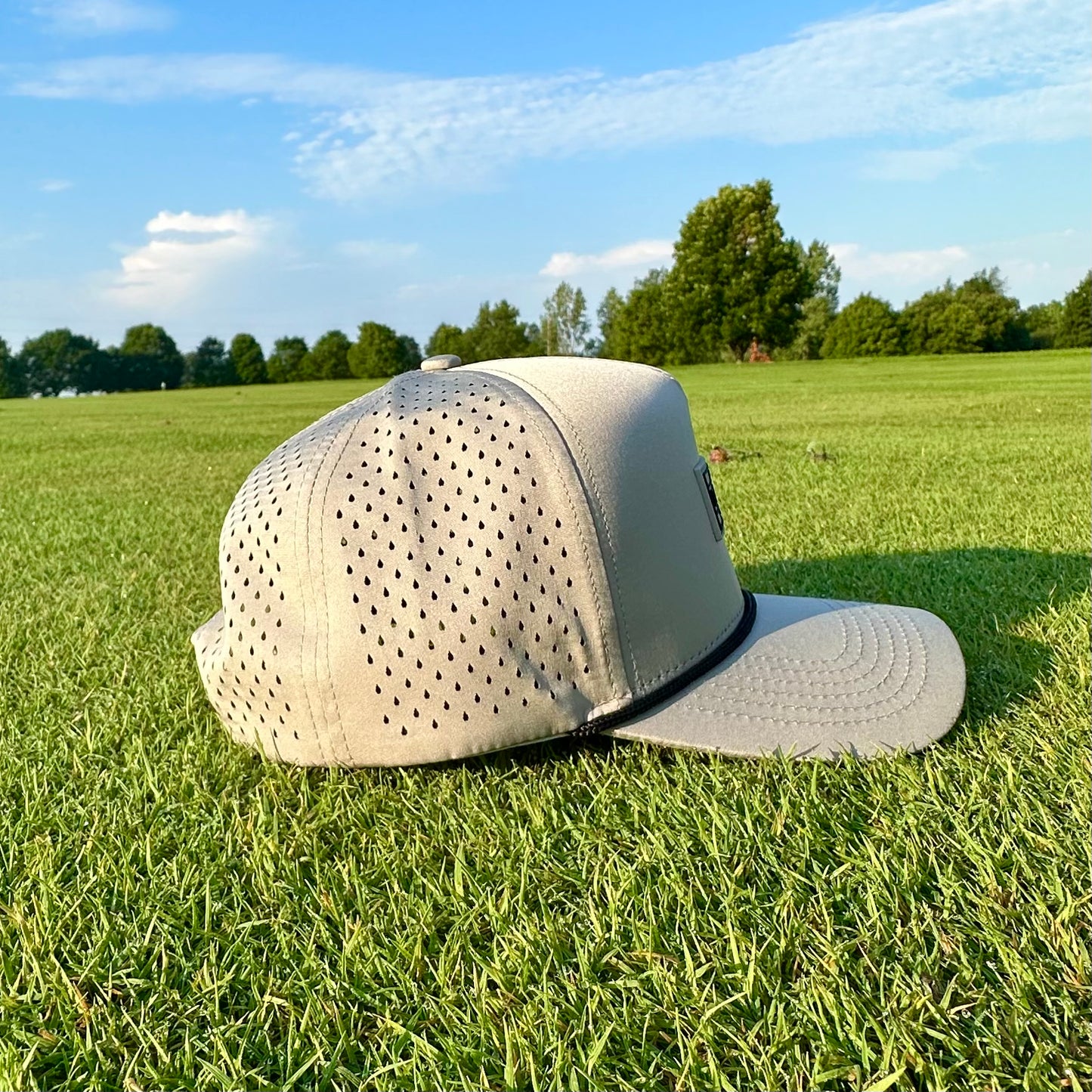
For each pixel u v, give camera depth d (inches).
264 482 13.6
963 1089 8.8
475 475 12.7
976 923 10.4
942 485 33.4
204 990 10.2
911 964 9.9
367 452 13.1
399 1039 9.6
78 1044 9.7
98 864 12.0
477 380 13.6
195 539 31.0
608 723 12.8
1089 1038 9.1
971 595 19.3
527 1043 9.3
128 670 17.8
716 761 12.9
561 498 12.6
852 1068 8.9
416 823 12.4
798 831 11.6
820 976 9.8
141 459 62.4
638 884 11.1
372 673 12.6
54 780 13.9
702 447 49.8
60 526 34.4
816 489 34.2
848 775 12.4
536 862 11.6
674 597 13.1
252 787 13.5
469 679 12.5
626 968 10.1
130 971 10.5
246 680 13.3
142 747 14.5
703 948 10.2
